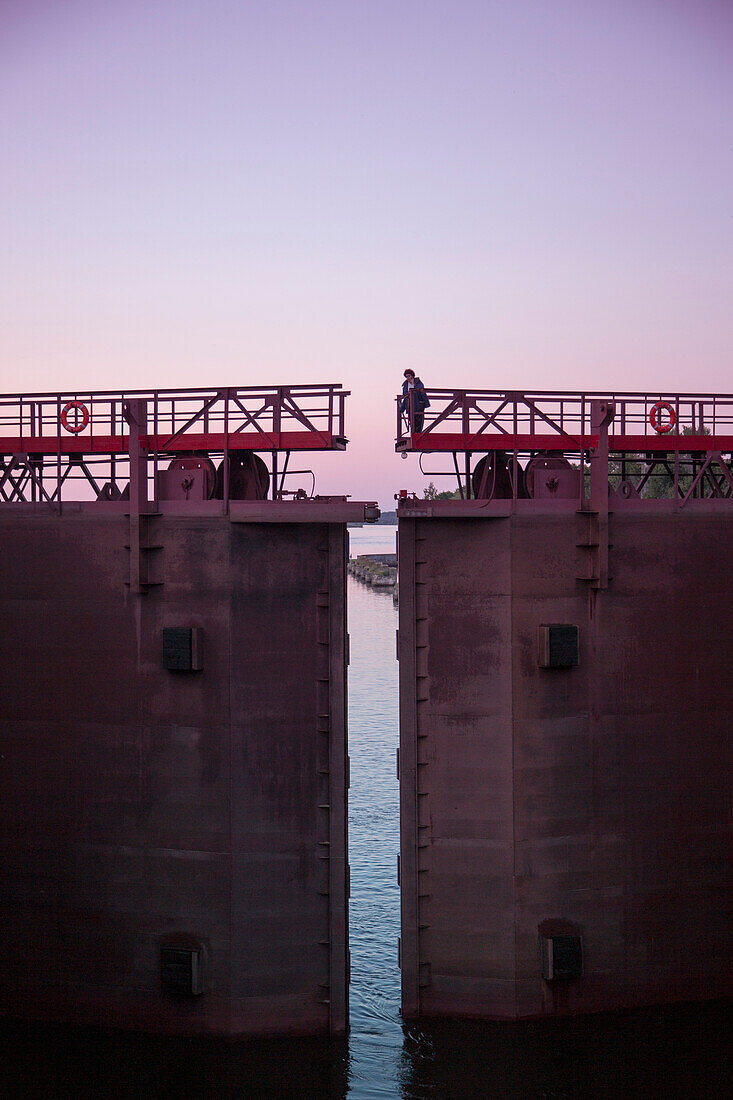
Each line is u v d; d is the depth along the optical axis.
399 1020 23.73
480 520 23.03
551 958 22.88
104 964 23.59
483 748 23.16
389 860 33.06
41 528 23.53
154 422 23.30
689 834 23.92
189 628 22.45
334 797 23.03
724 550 23.83
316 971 23.28
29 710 23.77
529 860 23.14
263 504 22.30
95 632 23.36
